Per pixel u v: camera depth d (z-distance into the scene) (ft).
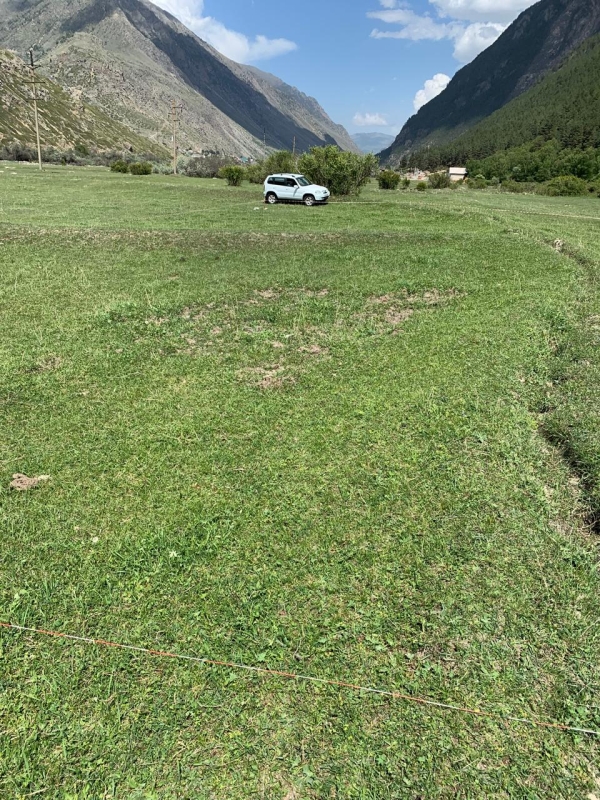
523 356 23.06
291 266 41.65
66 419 17.95
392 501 13.71
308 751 8.12
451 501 13.71
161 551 11.97
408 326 27.71
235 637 9.89
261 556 11.84
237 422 17.85
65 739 8.23
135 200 88.38
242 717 8.52
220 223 63.05
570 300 32.04
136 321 28.25
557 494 14.32
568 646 9.93
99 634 9.95
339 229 60.29
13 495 14.01
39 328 26.58
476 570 11.57
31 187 104.58
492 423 17.47
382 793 7.62
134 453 15.98
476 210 75.36
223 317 29.27
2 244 46.42
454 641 9.95
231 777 7.77
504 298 32.14
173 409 18.80
